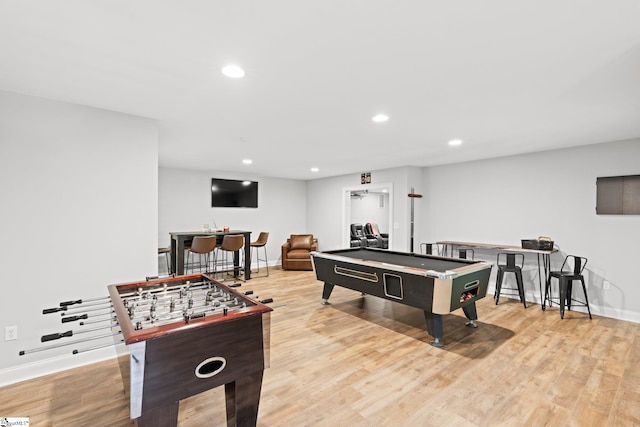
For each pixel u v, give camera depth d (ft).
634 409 6.45
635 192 11.73
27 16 4.56
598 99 7.85
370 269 11.11
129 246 8.98
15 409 6.46
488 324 11.43
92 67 6.24
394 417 6.24
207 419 6.23
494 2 4.23
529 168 14.71
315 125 10.33
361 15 4.56
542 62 5.98
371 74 6.55
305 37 5.16
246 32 5.02
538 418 6.19
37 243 7.73
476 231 16.78
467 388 7.25
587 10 4.38
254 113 9.10
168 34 5.08
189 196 21.01
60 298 8.00
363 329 10.89
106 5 4.32
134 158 9.15
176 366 4.52
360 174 22.02
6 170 7.38
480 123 9.98
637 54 5.62
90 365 8.29
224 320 4.94
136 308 5.97
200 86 7.16
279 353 9.02
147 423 4.45
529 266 14.74
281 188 25.54
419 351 9.16
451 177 17.93
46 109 7.84
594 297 12.73
